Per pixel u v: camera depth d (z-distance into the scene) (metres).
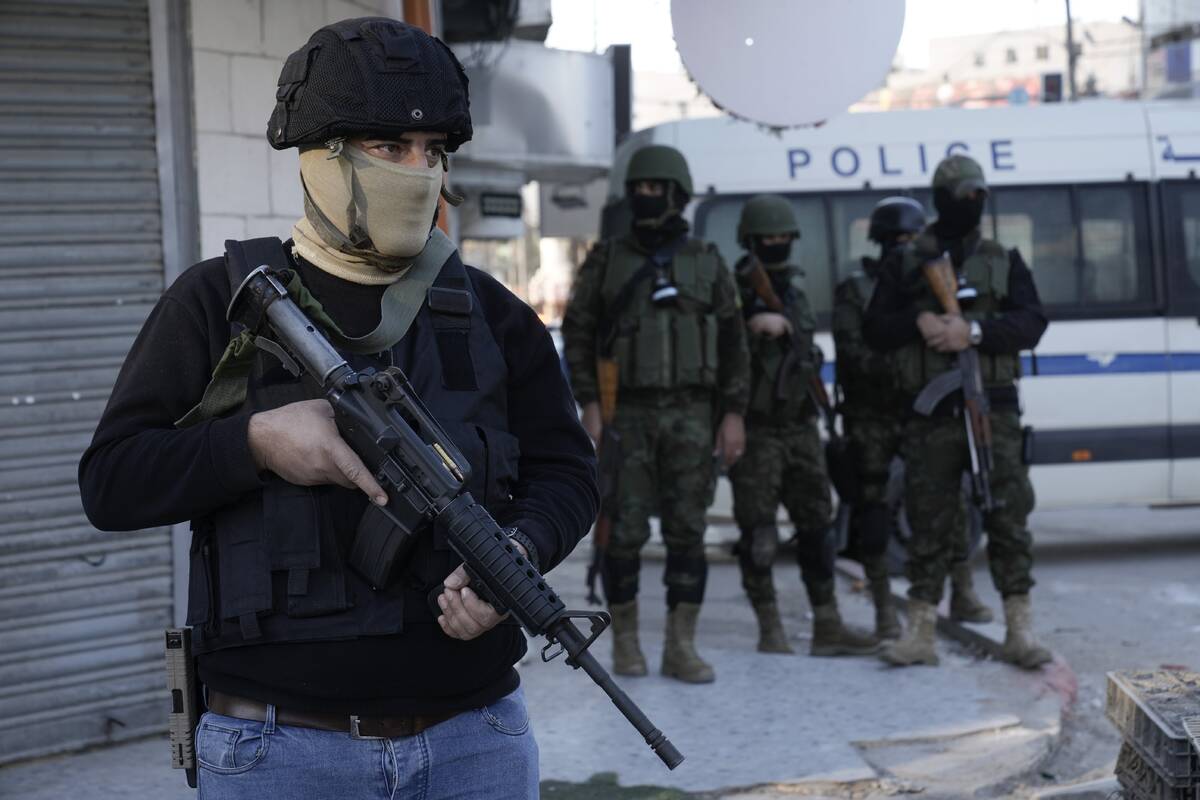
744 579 5.73
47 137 4.26
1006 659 5.41
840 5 4.76
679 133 8.55
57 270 4.29
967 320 5.18
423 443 1.68
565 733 4.49
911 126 8.51
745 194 8.42
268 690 1.71
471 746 1.78
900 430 5.80
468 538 1.67
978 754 4.28
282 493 1.71
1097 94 37.19
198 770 1.75
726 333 5.21
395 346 1.81
